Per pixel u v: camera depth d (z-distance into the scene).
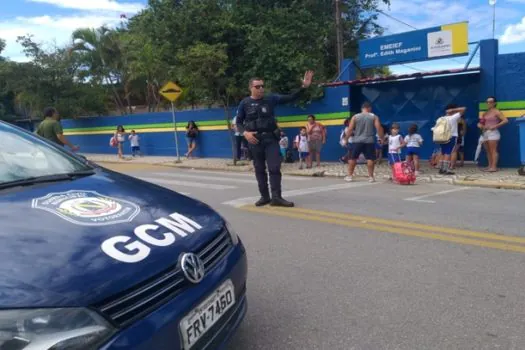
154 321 2.03
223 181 11.57
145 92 27.67
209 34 15.46
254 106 7.34
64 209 2.41
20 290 1.80
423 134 13.87
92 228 2.26
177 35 15.67
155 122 21.53
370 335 3.25
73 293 1.85
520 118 10.30
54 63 25.06
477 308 3.60
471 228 5.91
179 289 2.23
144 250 2.21
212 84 15.59
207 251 2.53
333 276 4.39
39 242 2.08
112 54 25.97
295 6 16.45
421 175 11.17
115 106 28.72
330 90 15.01
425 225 6.14
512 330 3.25
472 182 9.77
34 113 28.64
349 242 5.48
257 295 4.01
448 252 4.97
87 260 2.03
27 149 3.34
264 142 7.50
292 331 3.35
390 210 7.18
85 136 25.62
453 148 11.17
